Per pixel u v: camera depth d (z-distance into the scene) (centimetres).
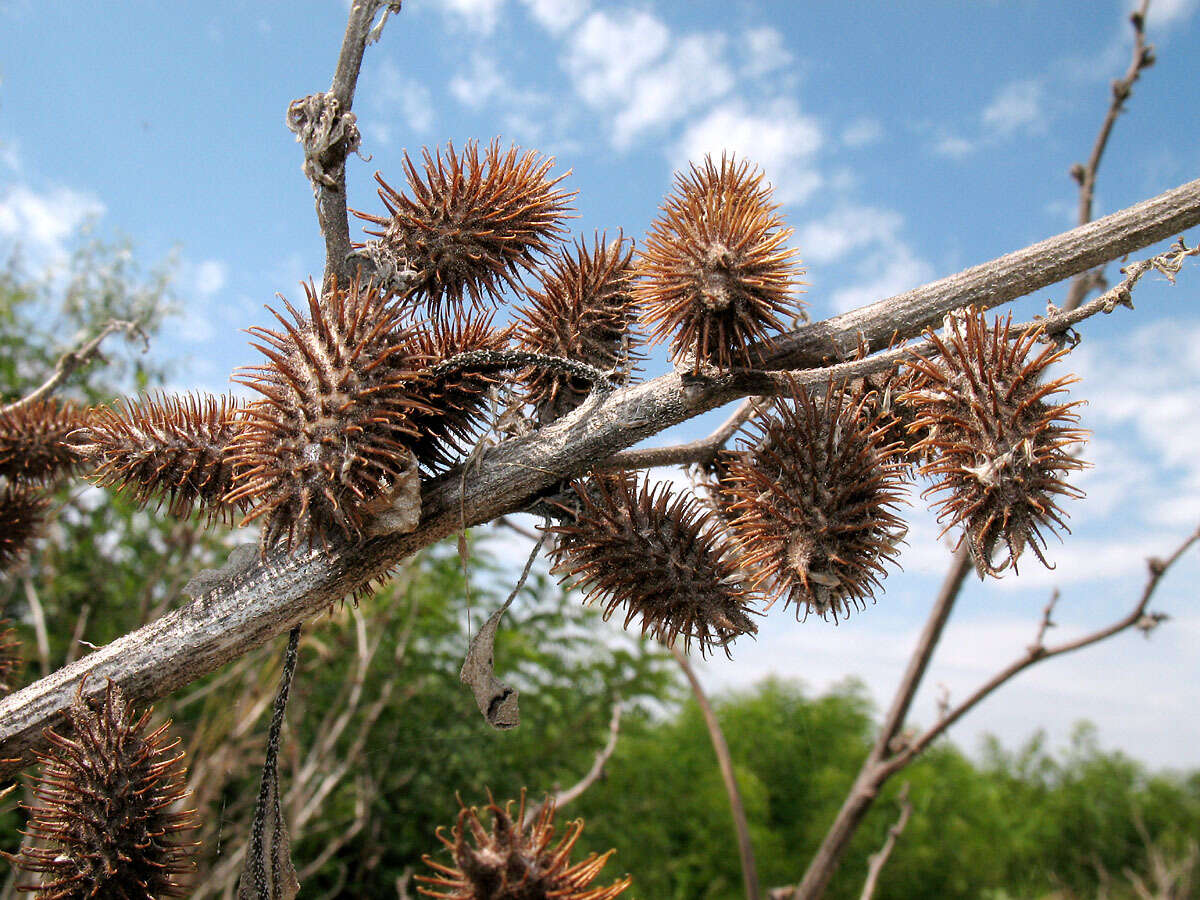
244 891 11
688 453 13
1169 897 57
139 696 11
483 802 48
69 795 11
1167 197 11
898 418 12
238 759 34
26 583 29
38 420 16
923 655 22
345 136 11
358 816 36
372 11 11
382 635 41
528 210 13
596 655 54
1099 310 11
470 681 12
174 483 13
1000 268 12
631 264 13
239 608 11
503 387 12
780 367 12
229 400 13
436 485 12
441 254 13
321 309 11
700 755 76
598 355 13
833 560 11
